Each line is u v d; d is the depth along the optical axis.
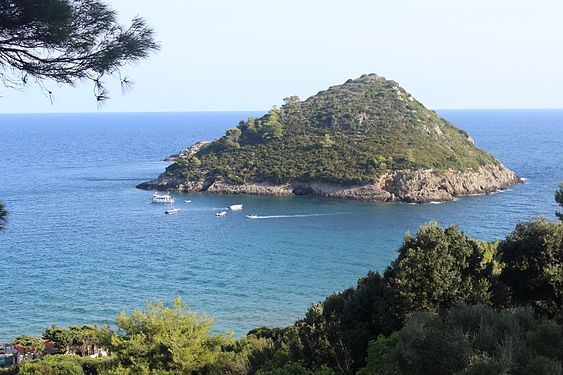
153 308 39.03
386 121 190.38
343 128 188.75
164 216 128.50
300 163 165.62
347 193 150.25
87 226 117.12
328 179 155.12
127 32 14.32
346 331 30.50
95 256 93.12
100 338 38.88
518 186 164.12
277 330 48.91
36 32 13.07
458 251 32.47
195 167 173.00
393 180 151.00
